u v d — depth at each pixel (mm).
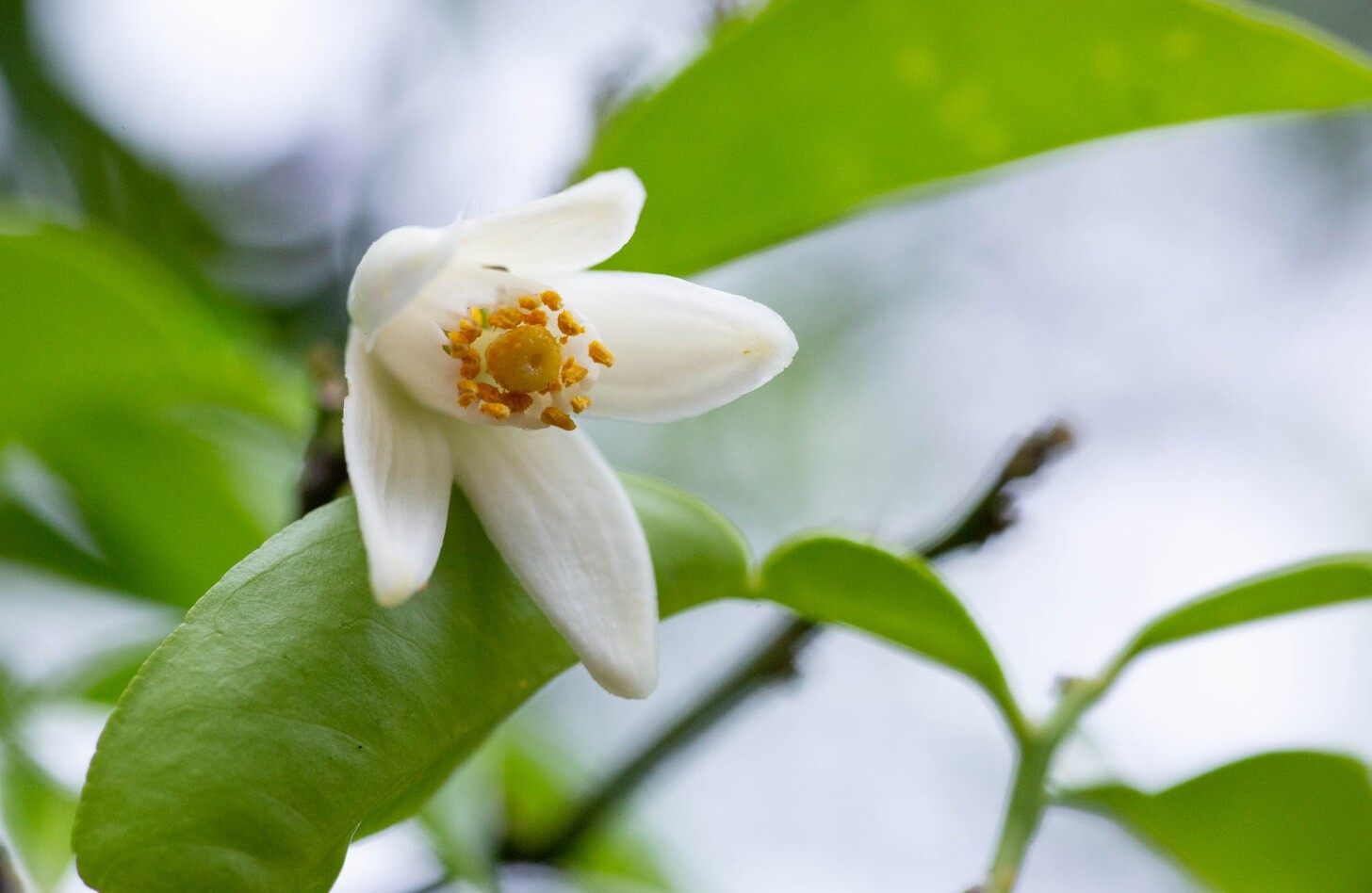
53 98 447
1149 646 285
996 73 294
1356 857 295
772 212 300
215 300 343
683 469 593
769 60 292
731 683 313
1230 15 287
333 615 255
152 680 248
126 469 333
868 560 274
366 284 253
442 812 302
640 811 354
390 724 255
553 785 342
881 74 294
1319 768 292
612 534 263
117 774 245
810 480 626
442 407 263
